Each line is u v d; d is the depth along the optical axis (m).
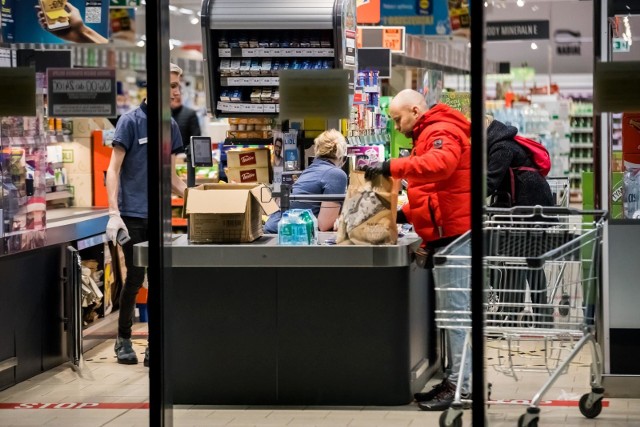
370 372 7.87
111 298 10.88
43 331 9.24
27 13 8.35
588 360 9.27
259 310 7.91
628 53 7.58
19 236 8.81
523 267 7.01
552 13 22.84
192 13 18.75
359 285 7.82
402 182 9.85
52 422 7.62
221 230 7.66
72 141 11.27
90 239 10.25
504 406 7.86
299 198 8.20
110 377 9.04
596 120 7.86
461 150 7.54
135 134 9.36
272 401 7.96
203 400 8.01
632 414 7.55
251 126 9.33
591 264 7.33
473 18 6.29
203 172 13.18
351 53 9.18
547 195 9.26
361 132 10.21
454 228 7.60
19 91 7.52
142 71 17.56
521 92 23.34
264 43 8.93
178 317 7.98
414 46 13.34
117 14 15.69
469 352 7.61
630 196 7.85
